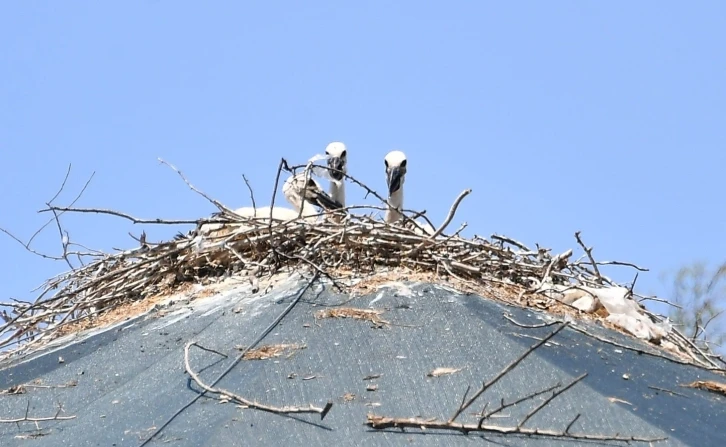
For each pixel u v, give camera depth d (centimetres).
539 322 1300
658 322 1516
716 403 1182
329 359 1145
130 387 1185
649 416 1070
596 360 1219
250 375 1122
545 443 991
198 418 1049
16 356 1448
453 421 1005
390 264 1430
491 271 1482
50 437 1101
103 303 1541
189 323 1335
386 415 1025
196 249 1443
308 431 1000
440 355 1152
